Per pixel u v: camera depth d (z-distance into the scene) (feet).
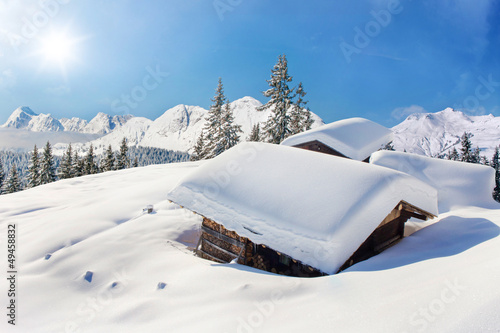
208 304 14.75
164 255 25.52
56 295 19.93
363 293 11.61
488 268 9.55
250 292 14.99
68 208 43.29
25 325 16.52
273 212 21.50
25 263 24.81
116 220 34.91
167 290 17.97
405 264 15.12
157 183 49.24
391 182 21.21
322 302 11.85
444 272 11.19
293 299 13.21
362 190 20.59
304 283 15.01
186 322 13.17
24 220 39.99
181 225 33.37
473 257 12.25
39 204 48.16
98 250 26.27
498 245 13.01
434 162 39.42
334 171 23.47
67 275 22.56
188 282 18.39
